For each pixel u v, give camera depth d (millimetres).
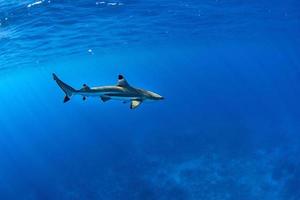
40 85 75812
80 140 42344
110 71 85875
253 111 46344
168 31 31688
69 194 27578
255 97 82188
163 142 34062
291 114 42938
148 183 26266
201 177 26141
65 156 36000
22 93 85062
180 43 44656
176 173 27156
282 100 75000
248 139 32625
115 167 30016
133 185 26453
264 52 68938
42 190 29297
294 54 76812
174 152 31203
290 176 24688
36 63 38656
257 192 23625
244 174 25922
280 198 22672
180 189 24812
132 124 44688
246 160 28000
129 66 77000
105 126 48188
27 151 41812
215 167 27359
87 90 6145
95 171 30109
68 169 31953
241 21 30250
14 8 16000
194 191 24422
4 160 39062
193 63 86188
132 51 47094
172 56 64312
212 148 31062
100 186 27422
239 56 75000
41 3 16109
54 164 34031
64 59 41594
